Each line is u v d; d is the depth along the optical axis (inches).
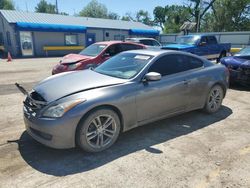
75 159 138.6
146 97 161.3
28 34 945.5
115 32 1204.5
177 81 179.3
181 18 1964.8
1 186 114.0
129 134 173.6
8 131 176.1
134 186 115.0
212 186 115.9
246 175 125.1
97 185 115.5
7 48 1026.7
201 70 202.1
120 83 154.9
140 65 170.7
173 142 161.8
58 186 114.4
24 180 118.7
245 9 1567.4
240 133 177.9
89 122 138.3
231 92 309.3
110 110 145.6
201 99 203.6
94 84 150.6
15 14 1010.7
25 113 146.9
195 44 529.3
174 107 182.5
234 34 951.0
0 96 277.4
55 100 136.3
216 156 143.6
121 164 134.0
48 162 135.0
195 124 194.4
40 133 138.9
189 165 133.6
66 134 132.8
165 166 132.3
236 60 330.0
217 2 1605.6
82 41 1104.2
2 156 140.3
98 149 145.6
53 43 1021.2
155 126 189.2
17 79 397.7
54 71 339.9
